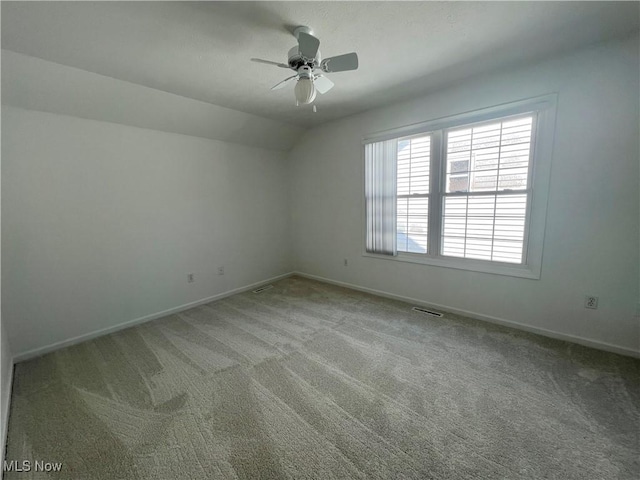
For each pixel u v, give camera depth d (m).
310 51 1.67
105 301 2.92
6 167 2.32
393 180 3.41
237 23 1.73
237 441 1.55
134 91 2.64
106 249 2.89
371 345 2.50
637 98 2.00
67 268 2.67
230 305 3.62
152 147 3.15
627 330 2.20
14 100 2.29
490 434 1.54
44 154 2.48
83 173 2.70
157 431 1.63
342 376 2.08
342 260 4.21
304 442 1.53
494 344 2.45
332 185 4.14
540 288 2.55
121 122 2.89
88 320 2.82
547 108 2.33
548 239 2.46
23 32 1.77
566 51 2.19
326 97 3.04
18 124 2.35
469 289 3.00
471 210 2.88
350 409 1.76
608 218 2.19
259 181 4.34
